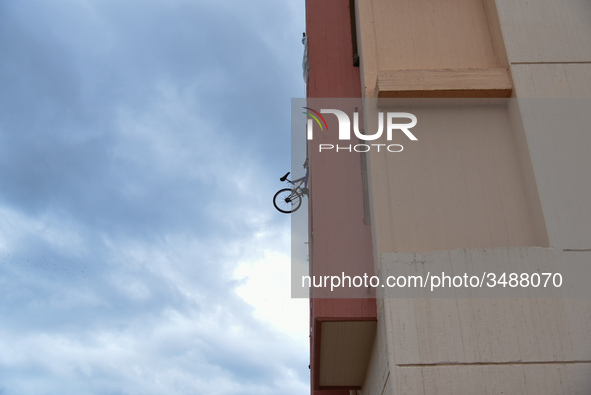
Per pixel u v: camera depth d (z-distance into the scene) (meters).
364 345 7.26
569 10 7.99
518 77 7.53
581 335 5.95
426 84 7.59
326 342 7.22
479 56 8.17
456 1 8.60
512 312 6.09
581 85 7.44
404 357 5.90
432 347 5.93
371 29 8.41
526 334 5.97
